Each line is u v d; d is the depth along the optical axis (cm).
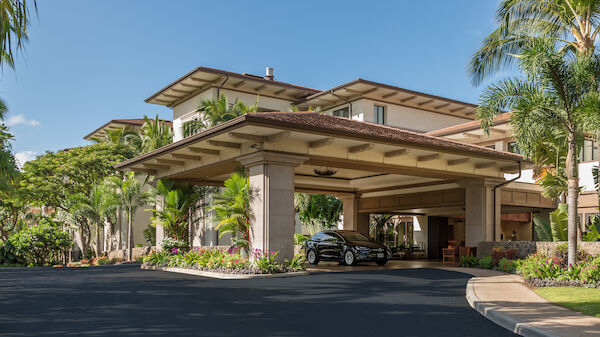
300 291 1245
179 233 2220
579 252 1538
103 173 3628
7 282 1547
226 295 1177
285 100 3488
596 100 1297
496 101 1434
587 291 1148
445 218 3203
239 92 3300
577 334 712
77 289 1327
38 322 852
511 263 1728
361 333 767
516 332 782
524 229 3091
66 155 3700
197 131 3092
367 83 3039
